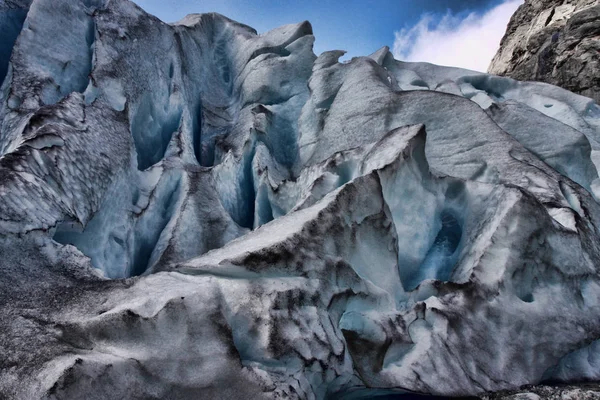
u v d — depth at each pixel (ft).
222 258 10.43
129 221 18.20
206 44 40.47
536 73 67.15
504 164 20.88
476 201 17.22
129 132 21.57
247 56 38.01
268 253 10.31
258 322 9.35
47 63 24.16
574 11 74.49
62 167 14.93
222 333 8.75
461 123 23.48
